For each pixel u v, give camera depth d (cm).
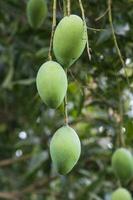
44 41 274
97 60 223
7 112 352
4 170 354
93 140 287
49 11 246
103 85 243
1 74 327
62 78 148
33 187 324
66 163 148
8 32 296
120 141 244
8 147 336
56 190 325
